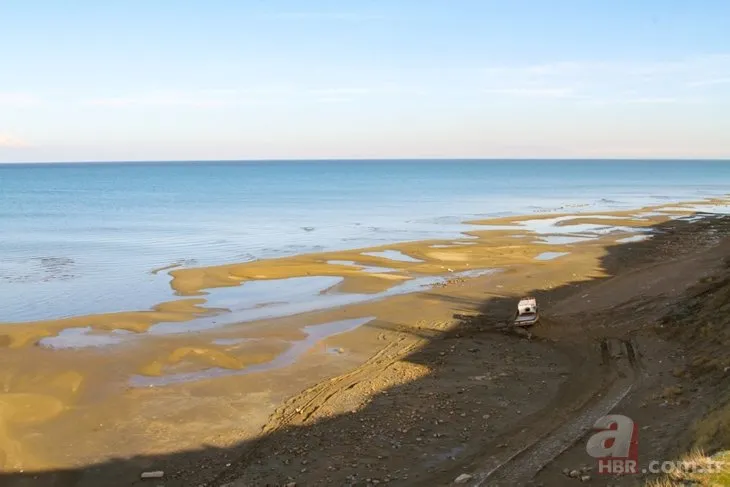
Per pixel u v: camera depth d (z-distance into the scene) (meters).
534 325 28.44
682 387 19.12
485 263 45.19
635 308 30.28
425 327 29.08
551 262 45.19
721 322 23.81
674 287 33.81
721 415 14.17
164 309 32.28
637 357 23.41
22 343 26.38
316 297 35.44
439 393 20.88
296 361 24.59
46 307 33.66
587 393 20.39
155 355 25.02
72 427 18.77
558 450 15.79
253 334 28.05
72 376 22.70
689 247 51.53
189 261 47.41
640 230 64.38
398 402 20.17
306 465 16.23
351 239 59.84
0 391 21.36
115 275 41.81
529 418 18.61
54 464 16.67
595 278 39.31
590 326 28.11
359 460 16.33
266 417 19.39
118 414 19.64
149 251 52.09
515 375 22.53
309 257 47.28
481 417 18.80
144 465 16.59
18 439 17.94
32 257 48.84
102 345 26.25
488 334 27.84
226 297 35.41
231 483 15.45
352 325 29.61
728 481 10.53
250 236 61.84
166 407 20.19
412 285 38.41
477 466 15.52
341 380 22.45
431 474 15.33
